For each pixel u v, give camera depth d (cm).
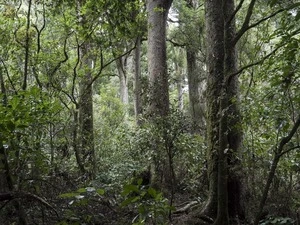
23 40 826
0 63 746
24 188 496
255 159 644
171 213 673
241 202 654
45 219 490
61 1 822
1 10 823
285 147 549
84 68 1013
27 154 506
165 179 824
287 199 613
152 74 1072
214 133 659
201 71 1734
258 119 543
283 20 459
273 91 479
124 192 358
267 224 584
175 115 691
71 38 1059
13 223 485
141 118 929
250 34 1185
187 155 738
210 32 670
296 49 432
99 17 818
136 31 948
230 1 652
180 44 1780
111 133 1188
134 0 901
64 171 698
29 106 433
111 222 496
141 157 805
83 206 465
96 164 958
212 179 656
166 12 1144
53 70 914
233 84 639
